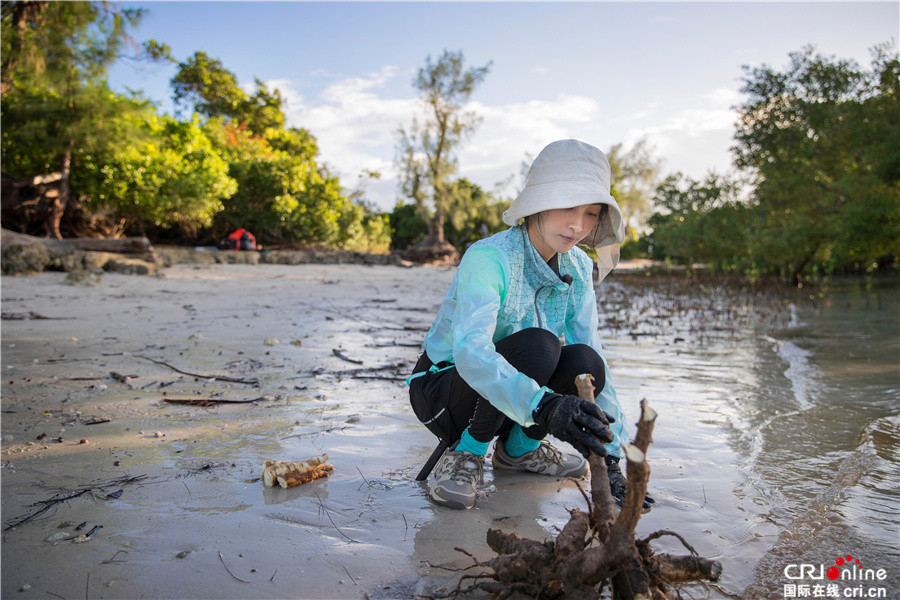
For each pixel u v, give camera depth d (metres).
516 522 1.98
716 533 1.88
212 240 25.53
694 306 9.68
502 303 2.08
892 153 12.71
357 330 6.22
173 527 1.87
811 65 15.09
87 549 1.71
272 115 35.03
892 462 2.50
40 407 3.14
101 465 2.36
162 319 6.68
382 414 3.15
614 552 1.30
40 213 18.44
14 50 14.40
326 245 27.89
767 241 14.15
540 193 1.91
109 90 17.34
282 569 1.64
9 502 2.01
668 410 3.34
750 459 2.55
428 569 1.66
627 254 35.97
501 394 1.75
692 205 17.88
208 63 34.66
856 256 15.16
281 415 3.11
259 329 6.09
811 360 4.93
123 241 14.84
